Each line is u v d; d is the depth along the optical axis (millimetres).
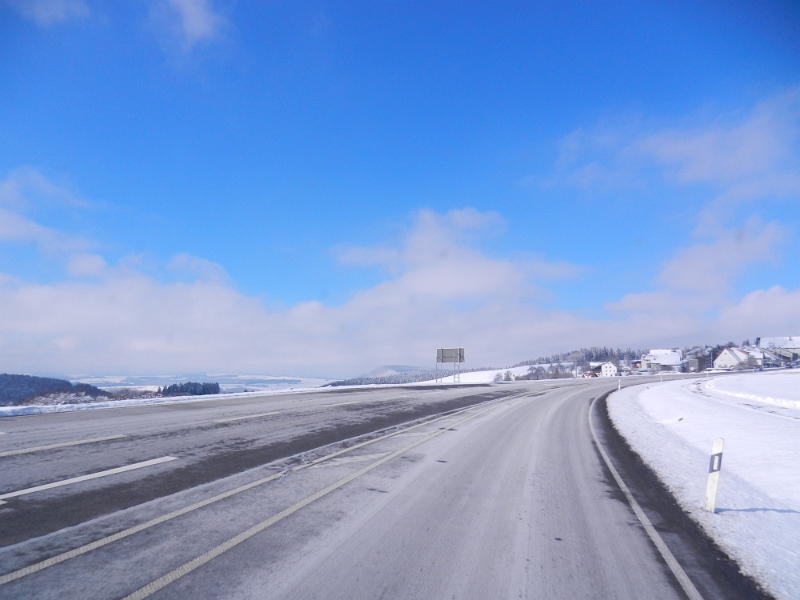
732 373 95312
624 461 11719
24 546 4965
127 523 5777
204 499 6859
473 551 5391
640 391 44562
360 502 7051
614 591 4602
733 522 7012
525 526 6375
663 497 8352
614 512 7281
